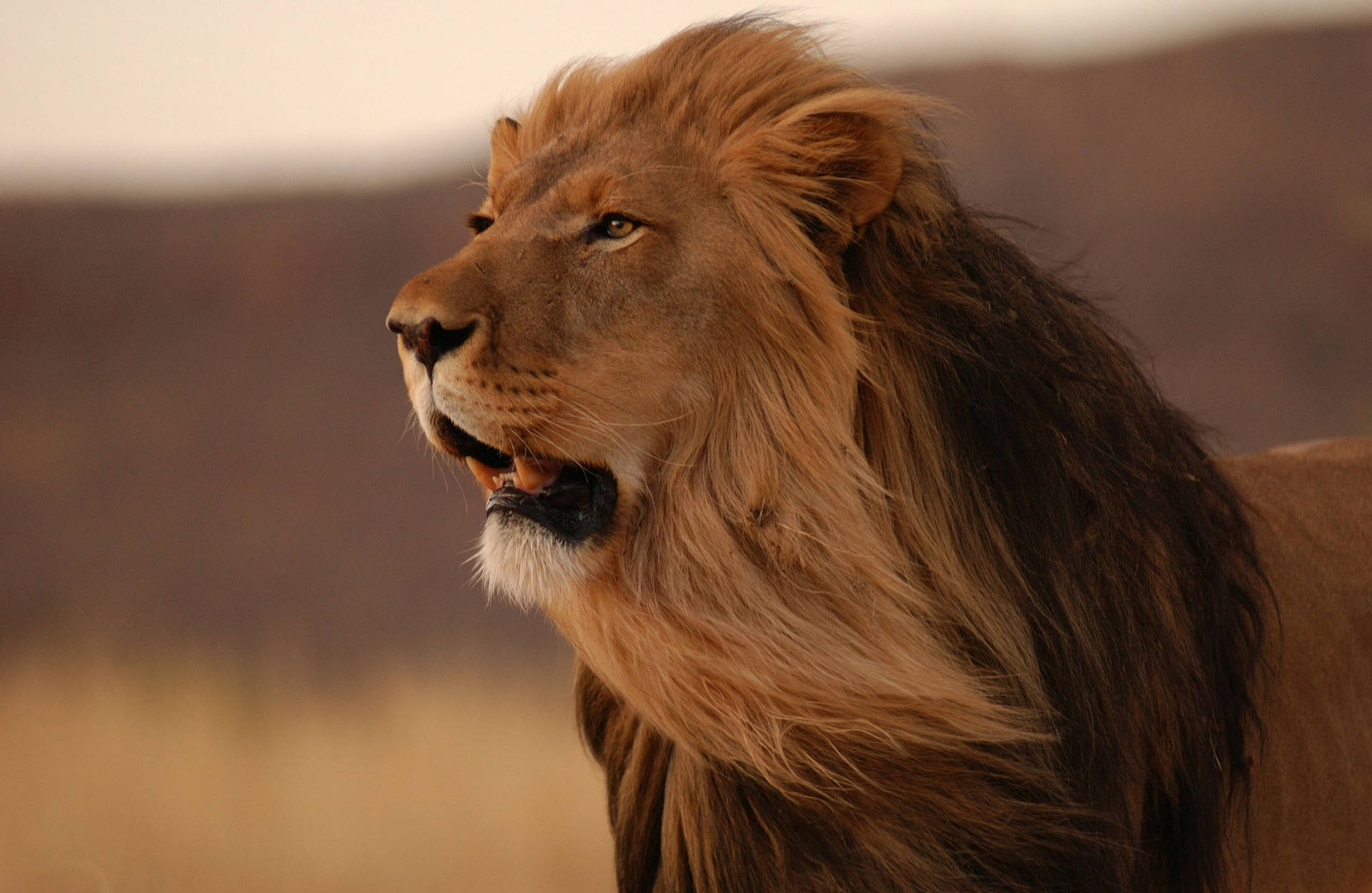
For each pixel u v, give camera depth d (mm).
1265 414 69750
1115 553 7133
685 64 7691
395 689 21578
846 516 6969
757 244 7211
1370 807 8531
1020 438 7059
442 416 7426
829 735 6914
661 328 7148
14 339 91750
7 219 107062
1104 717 7000
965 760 6848
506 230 7434
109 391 84438
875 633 6895
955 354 7121
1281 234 86688
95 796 15781
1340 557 8797
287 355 88438
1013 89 106562
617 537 7281
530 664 35625
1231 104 103562
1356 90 102625
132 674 20812
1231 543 7805
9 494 70000
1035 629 7023
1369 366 73062
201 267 99625
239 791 16562
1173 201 91625
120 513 68000
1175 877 7363
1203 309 79750
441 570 59375
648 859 7961
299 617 53562
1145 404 7672
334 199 108625
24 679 19891
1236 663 7512
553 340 7145
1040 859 6812
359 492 69250
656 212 7203
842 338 7047
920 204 7426
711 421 7199
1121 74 107188
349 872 14820
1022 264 7660
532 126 8273
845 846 6906
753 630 7039
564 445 7184
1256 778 7844
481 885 14719
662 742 7867
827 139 7203
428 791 16781
